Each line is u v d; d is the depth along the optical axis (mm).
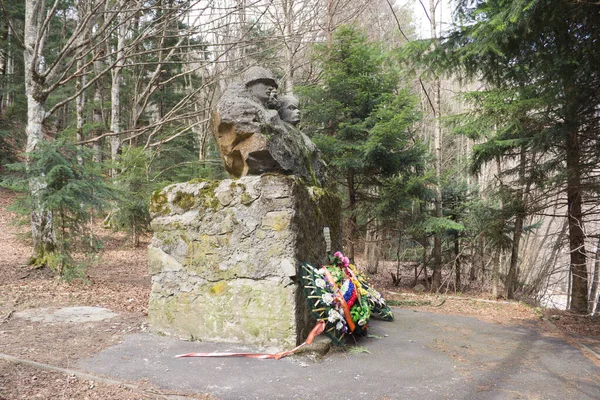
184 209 4859
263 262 4449
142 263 11414
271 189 4484
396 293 9586
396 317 6410
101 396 3078
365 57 9672
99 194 8227
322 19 13727
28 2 9344
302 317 4496
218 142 5070
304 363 3975
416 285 11125
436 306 7973
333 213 5773
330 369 3865
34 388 3113
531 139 8008
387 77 9992
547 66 6957
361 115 9852
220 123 4871
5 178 7930
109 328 4941
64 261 7953
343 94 9758
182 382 3434
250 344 4414
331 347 4477
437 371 3932
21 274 7914
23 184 7945
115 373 3559
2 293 6531
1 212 14766
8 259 9305
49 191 7621
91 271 9648
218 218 4676
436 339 5121
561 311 8078
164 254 4902
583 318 7266
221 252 4633
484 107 8328
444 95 19938
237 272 4547
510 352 4727
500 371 4039
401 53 7168
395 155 9461
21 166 7637
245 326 4453
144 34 9367
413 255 14320
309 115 9859
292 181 4477
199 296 4688
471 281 12461
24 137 18578
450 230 11227
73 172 7957
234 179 4723
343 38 9867
